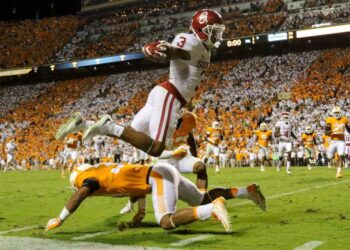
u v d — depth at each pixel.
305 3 31.89
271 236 4.74
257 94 27.84
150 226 5.47
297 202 7.41
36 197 9.27
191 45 5.15
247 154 23.09
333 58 28.59
